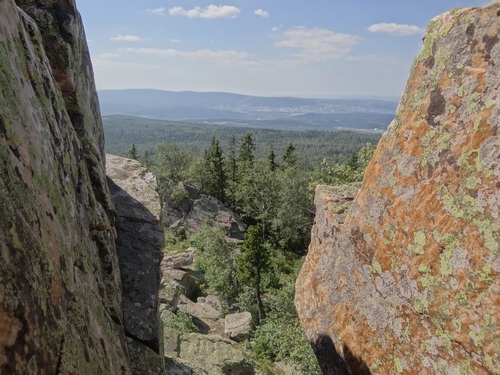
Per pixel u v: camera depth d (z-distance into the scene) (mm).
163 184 62281
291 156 75625
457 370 4086
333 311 6684
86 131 6434
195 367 12398
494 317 3676
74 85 6113
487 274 3738
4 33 3264
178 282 35250
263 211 60938
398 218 4980
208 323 30000
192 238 51781
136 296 6914
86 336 3428
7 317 2188
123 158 10430
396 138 5262
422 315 4539
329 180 19391
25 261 2541
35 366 2381
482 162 3908
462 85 4270
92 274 4473
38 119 3566
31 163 3125
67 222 3811
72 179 4562
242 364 19375
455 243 4098
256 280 32000
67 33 6105
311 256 8164
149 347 6516
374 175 5660
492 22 4070
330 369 6777
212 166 78000
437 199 4387
